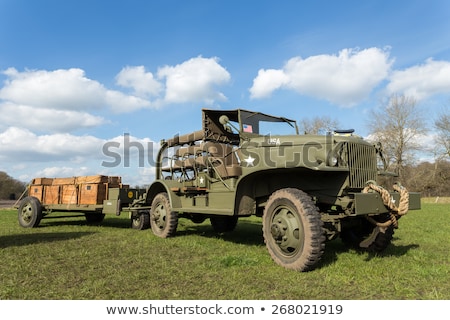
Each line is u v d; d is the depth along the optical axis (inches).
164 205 241.3
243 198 186.7
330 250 186.1
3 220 365.4
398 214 153.2
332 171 155.1
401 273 136.9
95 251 181.5
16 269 142.5
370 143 171.5
